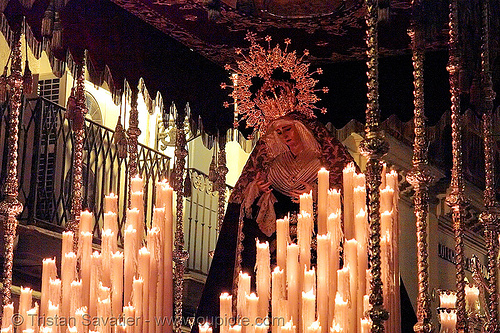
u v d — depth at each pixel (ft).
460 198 25.90
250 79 32.04
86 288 24.47
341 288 21.54
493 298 26.30
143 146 43.32
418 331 24.09
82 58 28.25
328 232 22.90
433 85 31.81
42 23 25.82
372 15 21.80
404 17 30.01
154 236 23.93
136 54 30.89
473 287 26.20
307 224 23.08
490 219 26.63
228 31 32.30
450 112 31.50
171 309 24.13
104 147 42.37
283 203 30.27
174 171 33.73
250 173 30.66
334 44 32.73
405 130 32.14
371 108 21.21
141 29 31.22
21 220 37.73
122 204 41.86
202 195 48.57
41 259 37.88
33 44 25.82
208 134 34.06
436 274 44.96
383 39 31.60
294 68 31.63
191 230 47.60
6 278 26.58
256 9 30.53
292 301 21.90
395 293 23.04
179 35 32.45
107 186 42.01
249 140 35.37
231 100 35.17
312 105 31.32
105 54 29.35
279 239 23.52
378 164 20.84
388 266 23.02
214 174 34.53
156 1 29.94
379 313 20.08
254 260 29.45
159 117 46.78
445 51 31.78
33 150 38.65
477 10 27.04
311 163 30.17
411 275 43.98
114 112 45.21
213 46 33.27
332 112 33.96
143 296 23.52
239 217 30.07
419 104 26.09
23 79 26.94
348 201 24.47
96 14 29.04
